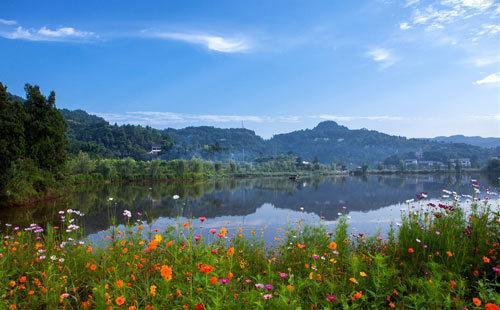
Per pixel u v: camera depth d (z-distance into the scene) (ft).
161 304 8.58
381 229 53.93
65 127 131.85
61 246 15.42
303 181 303.27
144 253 13.79
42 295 9.95
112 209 89.61
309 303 9.49
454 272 11.44
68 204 98.58
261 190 185.37
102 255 13.14
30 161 106.32
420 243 14.88
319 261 13.41
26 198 94.53
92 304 9.59
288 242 19.95
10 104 102.27
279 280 12.01
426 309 8.69
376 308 8.73
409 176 411.75
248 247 19.54
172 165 333.21
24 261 13.73
